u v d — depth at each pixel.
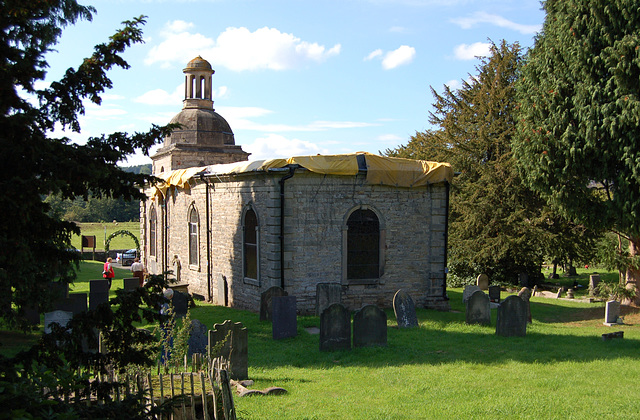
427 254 22.70
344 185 21.47
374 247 22.08
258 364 14.11
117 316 7.27
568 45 23.23
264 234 21.38
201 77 34.62
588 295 32.38
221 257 25.16
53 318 15.11
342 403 10.86
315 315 20.50
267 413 10.12
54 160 6.71
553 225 35.22
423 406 10.73
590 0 22.12
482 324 19.64
